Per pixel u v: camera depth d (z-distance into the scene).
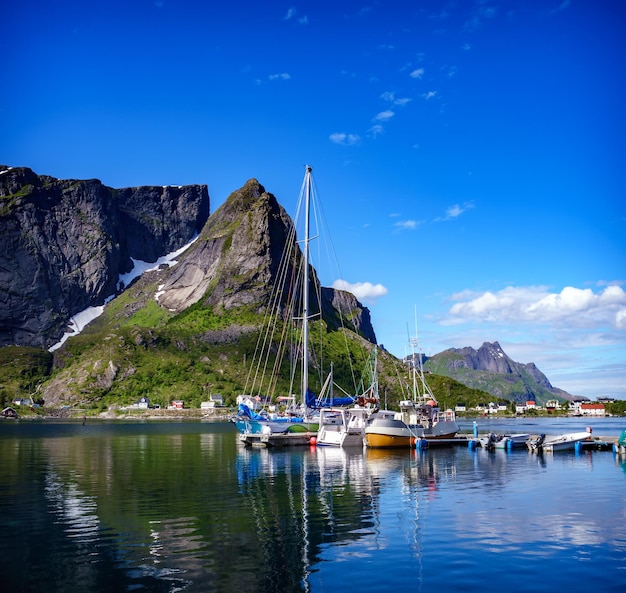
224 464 63.41
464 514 34.91
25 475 53.56
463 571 24.28
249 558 25.86
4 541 28.59
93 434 141.75
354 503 38.56
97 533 30.16
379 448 82.44
